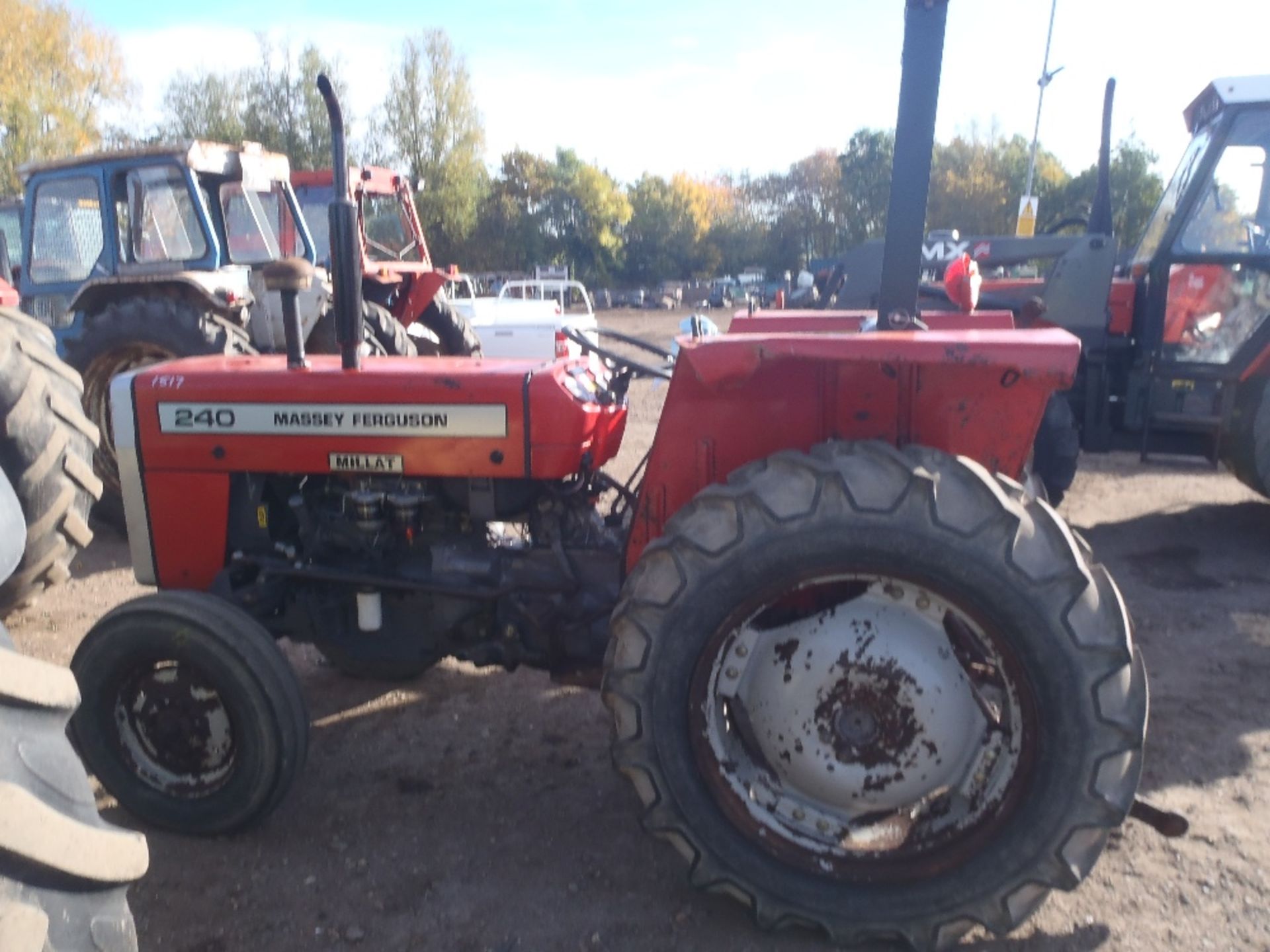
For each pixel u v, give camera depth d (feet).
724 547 7.05
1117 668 6.63
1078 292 18.88
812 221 179.11
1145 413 18.79
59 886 4.73
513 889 8.23
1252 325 17.61
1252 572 16.44
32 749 4.72
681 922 7.76
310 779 10.05
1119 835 8.83
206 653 8.51
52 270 23.24
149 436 9.70
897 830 7.43
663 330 88.48
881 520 6.81
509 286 67.77
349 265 9.02
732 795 7.40
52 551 13.60
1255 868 8.34
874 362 7.97
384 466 9.08
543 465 8.75
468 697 11.84
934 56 7.86
